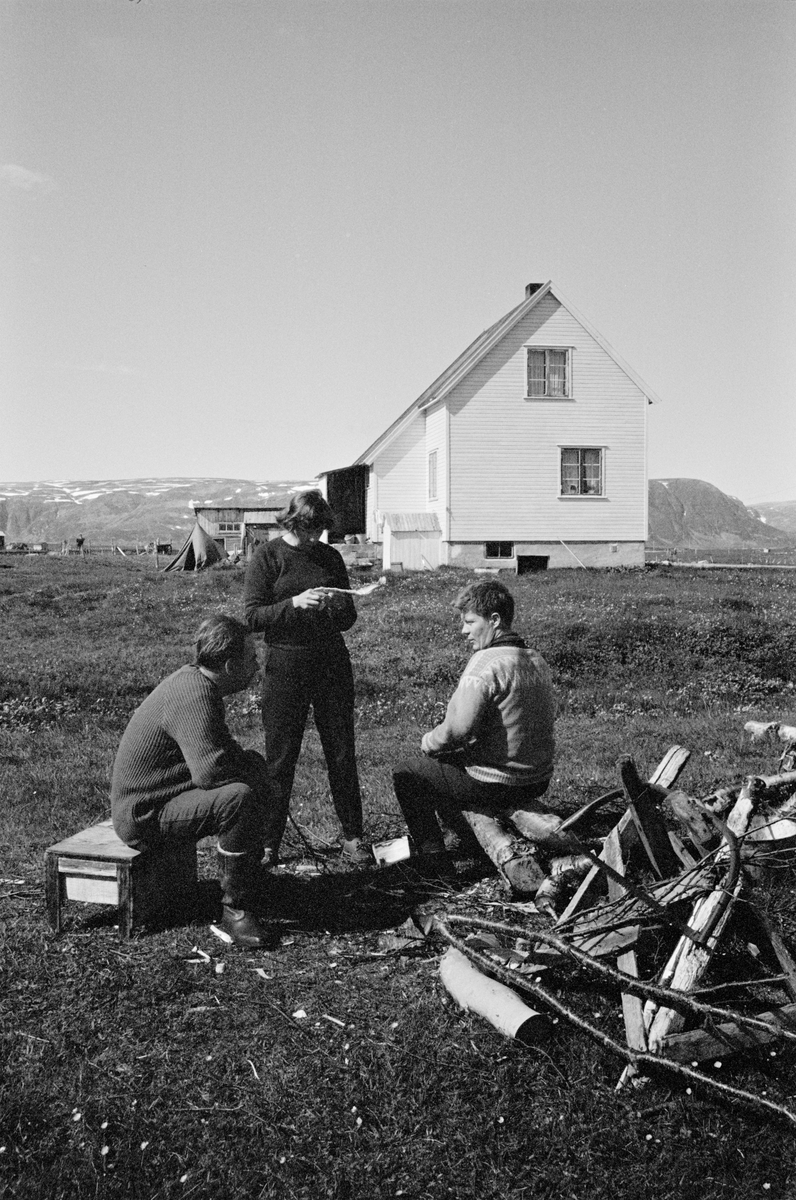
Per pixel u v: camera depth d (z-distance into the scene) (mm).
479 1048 3562
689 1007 3523
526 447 30172
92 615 18547
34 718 10562
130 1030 3664
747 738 9102
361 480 37938
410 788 5027
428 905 4707
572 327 30125
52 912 4504
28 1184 2926
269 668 5418
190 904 4848
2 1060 3486
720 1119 3309
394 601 19734
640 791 4180
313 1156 3066
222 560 34406
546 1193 2980
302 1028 3686
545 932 3805
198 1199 2902
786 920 4277
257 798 4453
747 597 19719
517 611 17109
